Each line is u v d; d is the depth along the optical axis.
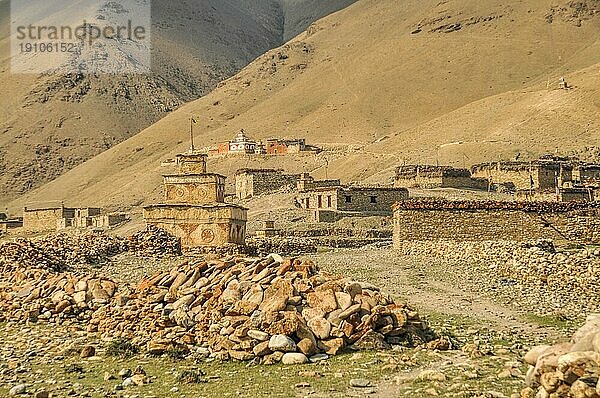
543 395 11.20
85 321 21.12
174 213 34.22
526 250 28.14
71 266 29.23
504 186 84.12
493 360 15.45
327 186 79.94
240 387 14.02
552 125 127.75
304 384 13.84
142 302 19.55
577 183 74.94
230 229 34.16
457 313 21.61
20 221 121.81
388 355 15.91
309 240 50.91
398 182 85.56
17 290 23.88
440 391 13.05
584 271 24.45
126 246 32.69
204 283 19.38
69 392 14.30
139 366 15.99
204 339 17.31
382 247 46.69
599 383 10.34
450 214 37.88
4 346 19.09
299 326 16.19
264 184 90.00
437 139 134.50
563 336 18.17
